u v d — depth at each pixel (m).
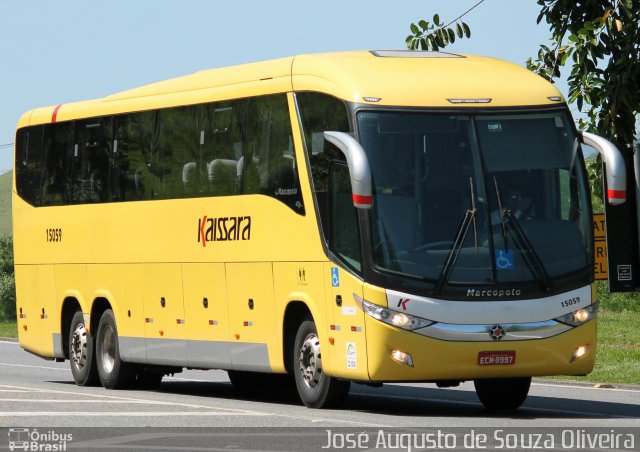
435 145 24.55
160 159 31.47
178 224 30.64
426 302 23.84
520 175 24.72
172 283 30.94
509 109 25.08
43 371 45.06
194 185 30.09
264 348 27.67
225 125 29.06
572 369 24.56
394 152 24.38
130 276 32.69
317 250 25.62
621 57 34.03
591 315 24.72
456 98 24.92
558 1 35.56
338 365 25.03
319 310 25.64
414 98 24.78
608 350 46.97
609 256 29.52
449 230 24.16
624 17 34.25
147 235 31.91
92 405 25.89
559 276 24.44
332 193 25.19
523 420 23.56
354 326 24.45
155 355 31.78
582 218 24.95
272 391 34.94
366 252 24.09
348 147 23.75
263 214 27.56
